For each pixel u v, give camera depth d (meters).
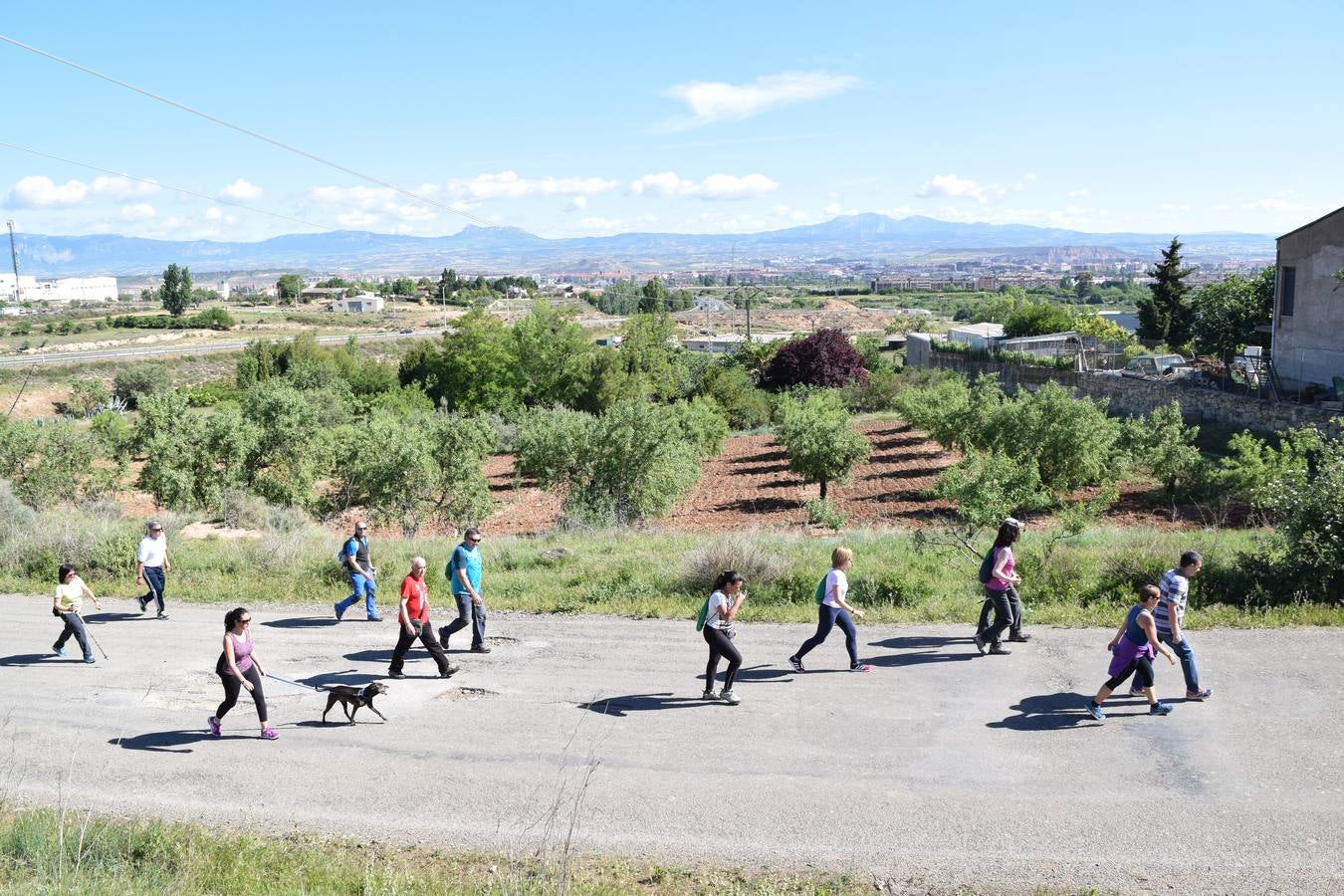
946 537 19.30
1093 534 20.56
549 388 68.44
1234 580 14.80
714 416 46.66
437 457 27.86
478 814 8.70
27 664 13.58
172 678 12.88
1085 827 7.98
